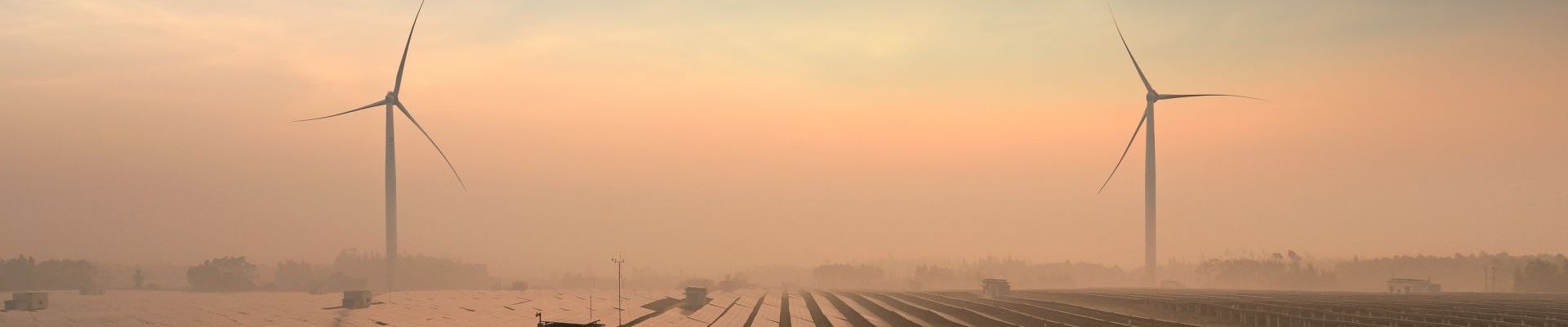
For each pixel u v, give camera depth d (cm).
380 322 15600
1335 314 15012
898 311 19500
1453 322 14100
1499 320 14175
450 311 17988
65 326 16112
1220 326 13988
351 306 18575
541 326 10625
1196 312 16550
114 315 17562
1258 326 13662
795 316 17962
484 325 15338
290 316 16625
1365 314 15550
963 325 15362
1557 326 13050
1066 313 17650
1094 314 17450
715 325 15925
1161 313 17338
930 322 16238
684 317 17262
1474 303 19825
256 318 16338
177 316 17038
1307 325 13200
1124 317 16250
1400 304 19025
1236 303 18525
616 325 15288
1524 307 18012
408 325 15188
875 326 15600
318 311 17875
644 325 15250
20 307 19350
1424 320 14488
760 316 18088
